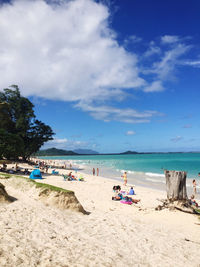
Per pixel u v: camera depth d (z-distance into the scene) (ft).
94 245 16.61
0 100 144.36
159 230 26.84
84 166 210.18
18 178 32.42
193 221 32.76
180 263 16.66
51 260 12.42
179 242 22.65
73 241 16.46
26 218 19.16
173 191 39.01
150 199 52.19
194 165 202.59
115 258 14.88
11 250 12.34
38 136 159.02
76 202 28.43
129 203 45.19
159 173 135.13
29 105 156.35
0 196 22.95
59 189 28.40
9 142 91.76
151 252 17.89
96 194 53.72
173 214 35.83
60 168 165.89
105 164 247.50
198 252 20.45
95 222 24.23
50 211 23.82
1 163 127.24
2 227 15.62
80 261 13.10
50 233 16.98
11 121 144.05
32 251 12.97
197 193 70.38
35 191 28.27
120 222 26.43
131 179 104.53
